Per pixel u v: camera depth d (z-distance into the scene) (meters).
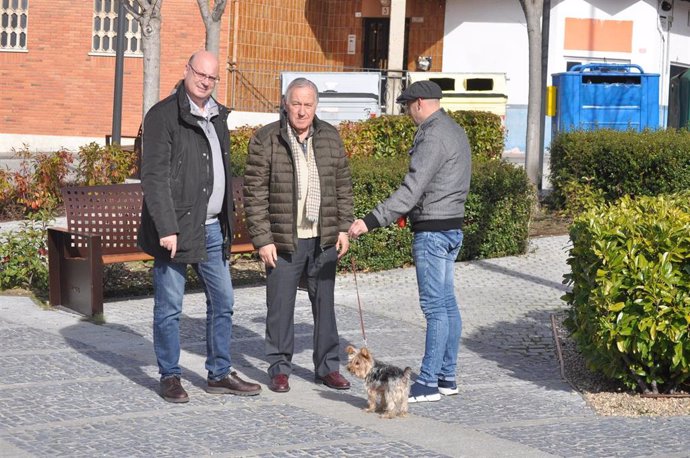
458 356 9.09
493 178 13.37
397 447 6.38
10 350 8.66
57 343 8.98
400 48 25.83
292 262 7.77
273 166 7.70
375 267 12.72
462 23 30.14
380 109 22.69
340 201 7.98
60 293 10.52
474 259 13.50
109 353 8.70
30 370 8.03
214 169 7.39
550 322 10.40
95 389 7.56
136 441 6.36
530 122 16.48
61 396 7.34
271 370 7.79
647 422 7.08
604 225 7.76
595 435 6.74
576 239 8.20
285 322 7.78
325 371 7.92
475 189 13.24
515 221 13.77
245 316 10.37
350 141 15.00
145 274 12.16
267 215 7.75
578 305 8.09
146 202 7.23
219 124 7.51
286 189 7.70
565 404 7.57
